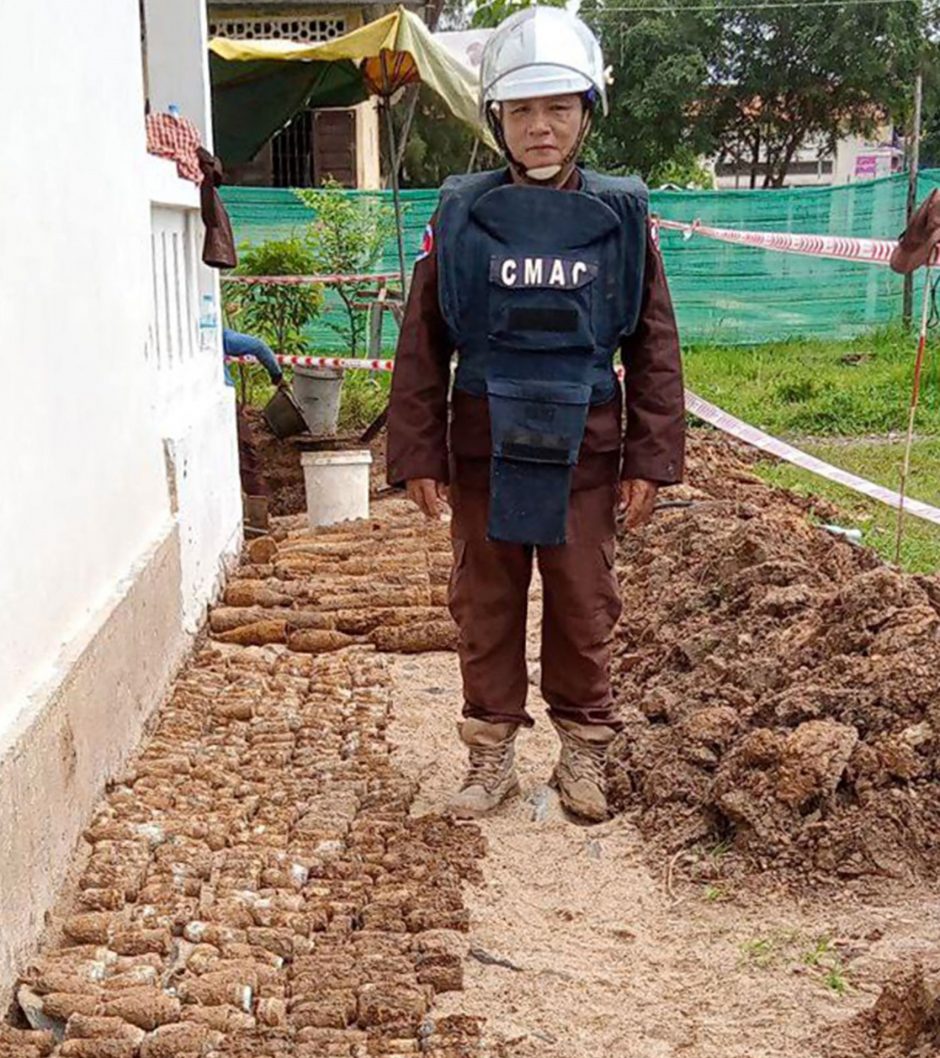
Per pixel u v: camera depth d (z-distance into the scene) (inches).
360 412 328.2
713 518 179.6
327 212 391.5
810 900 95.6
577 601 108.4
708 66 812.6
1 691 87.7
